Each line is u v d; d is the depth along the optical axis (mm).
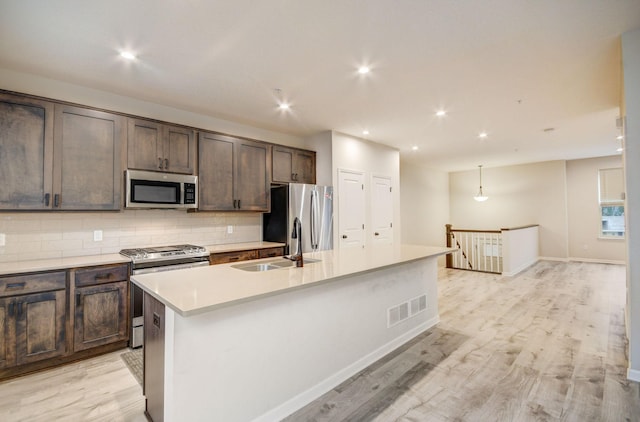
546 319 3688
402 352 2846
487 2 1909
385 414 1975
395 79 2967
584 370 2490
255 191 4168
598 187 7449
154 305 1805
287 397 2004
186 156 3537
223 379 1713
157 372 1754
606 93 3332
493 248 7555
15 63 2617
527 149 6211
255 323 1853
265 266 2672
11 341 2369
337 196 4766
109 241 3309
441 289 5152
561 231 7707
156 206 3256
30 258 2867
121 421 1928
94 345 2730
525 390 2225
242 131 4375
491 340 3098
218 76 2896
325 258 2803
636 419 1899
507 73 2863
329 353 2287
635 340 2301
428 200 8523
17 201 2561
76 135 2844
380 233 5539
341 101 3537
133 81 2986
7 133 2527
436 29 2189
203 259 3416
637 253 2256
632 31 2223
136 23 2096
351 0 1880
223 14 2010
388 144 5660
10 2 1854
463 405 2059
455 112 3906
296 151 4668
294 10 1973
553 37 2297
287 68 2742
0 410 2029
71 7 1917
